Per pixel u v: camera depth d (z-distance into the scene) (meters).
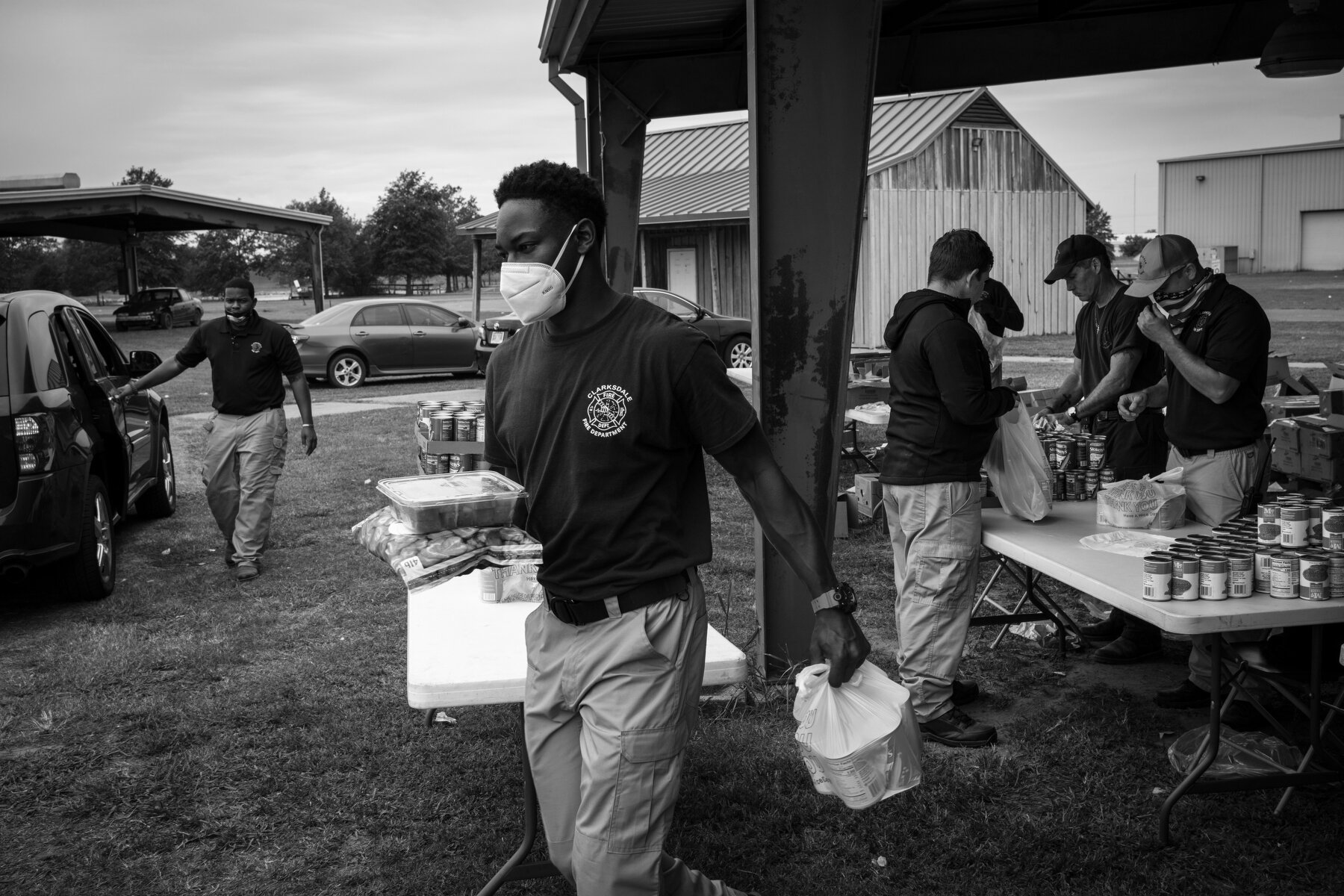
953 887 3.11
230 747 4.18
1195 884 3.06
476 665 2.93
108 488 7.07
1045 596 5.18
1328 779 3.33
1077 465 4.84
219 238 89.38
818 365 4.48
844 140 4.35
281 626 5.81
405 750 4.11
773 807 3.57
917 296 4.01
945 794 3.61
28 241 72.88
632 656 2.15
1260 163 52.94
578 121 8.69
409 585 2.23
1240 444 4.19
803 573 2.25
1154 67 7.65
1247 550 3.24
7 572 5.70
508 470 2.48
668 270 26.83
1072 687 4.68
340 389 19.55
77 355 6.80
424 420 5.25
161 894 3.19
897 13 7.68
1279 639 3.64
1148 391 4.99
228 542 7.13
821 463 4.53
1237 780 3.29
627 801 2.15
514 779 3.85
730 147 29.39
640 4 6.95
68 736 4.34
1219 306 4.05
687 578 2.23
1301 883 3.06
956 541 3.99
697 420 2.17
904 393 4.03
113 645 5.48
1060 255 5.25
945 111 24.81
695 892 2.47
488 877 3.20
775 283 4.43
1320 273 50.53
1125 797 3.57
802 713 2.49
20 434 5.70
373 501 9.16
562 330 2.22
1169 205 55.66
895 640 5.46
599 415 2.14
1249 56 7.48
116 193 26.19
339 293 92.75
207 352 6.74
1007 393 3.92
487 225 25.38
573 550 2.19
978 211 25.64
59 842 3.51
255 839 3.49
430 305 20.67
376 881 3.23
